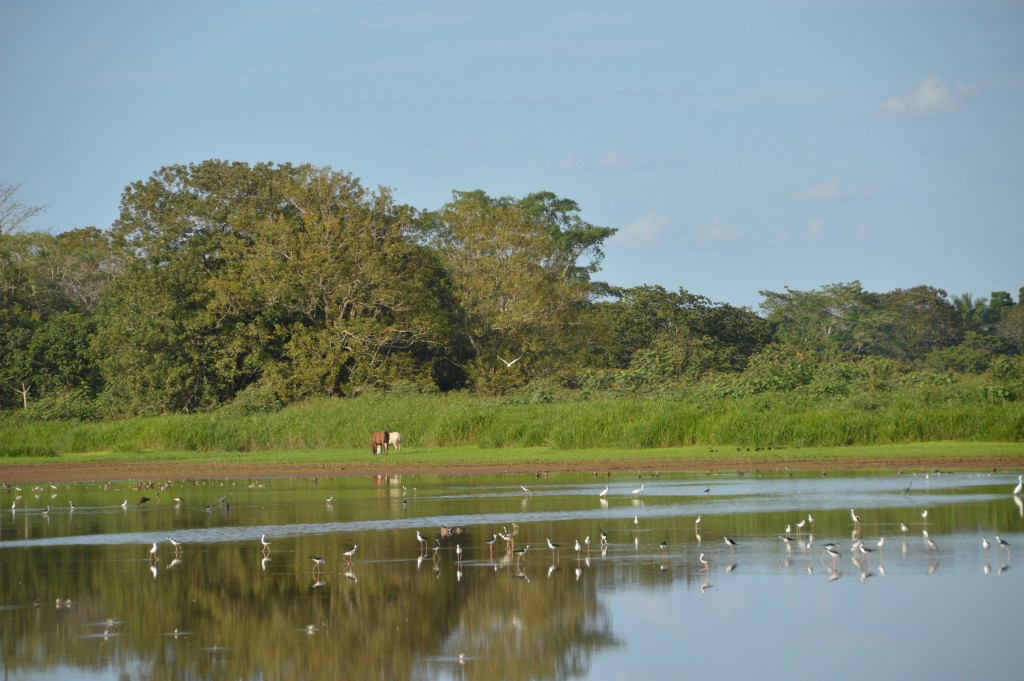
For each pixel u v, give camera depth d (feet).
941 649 209.67
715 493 424.46
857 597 248.52
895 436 581.94
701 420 603.67
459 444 650.84
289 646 219.00
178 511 409.28
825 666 201.26
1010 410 586.04
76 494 482.28
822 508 375.86
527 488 454.40
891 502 387.96
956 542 307.37
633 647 214.48
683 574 273.75
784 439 583.17
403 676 201.05
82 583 274.77
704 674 198.39
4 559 309.83
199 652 215.51
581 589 259.80
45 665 208.13
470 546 316.19
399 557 301.63
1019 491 402.72
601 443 603.67
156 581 275.59
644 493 429.79
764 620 230.68
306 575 279.69
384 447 622.54
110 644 221.25
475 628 229.45
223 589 265.54
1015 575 266.98
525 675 200.03
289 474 551.18
